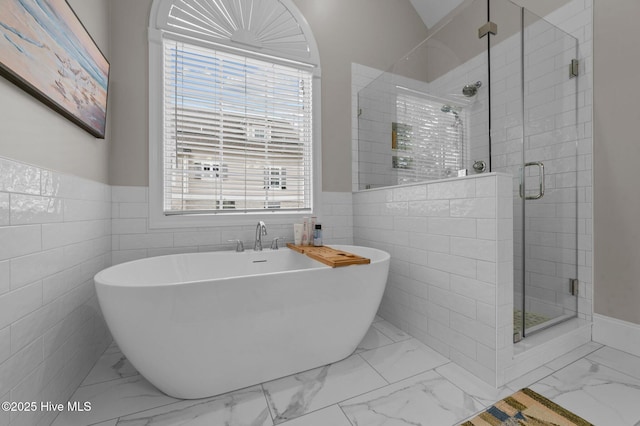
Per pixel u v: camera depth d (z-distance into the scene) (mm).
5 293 835
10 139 877
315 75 2346
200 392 1216
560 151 1819
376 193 2182
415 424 1073
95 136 1503
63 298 1179
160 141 1879
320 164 2359
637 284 1604
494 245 1297
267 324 1256
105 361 1527
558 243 1788
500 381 1295
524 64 1689
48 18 1036
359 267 1457
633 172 1624
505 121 1611
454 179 1515
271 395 1245
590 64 1805
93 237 1499
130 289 1038
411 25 2889
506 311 1313
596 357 1562
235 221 2078
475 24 1671
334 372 1420
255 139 2199
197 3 1987
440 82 1871
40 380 1009
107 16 1731
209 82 2061
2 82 846
